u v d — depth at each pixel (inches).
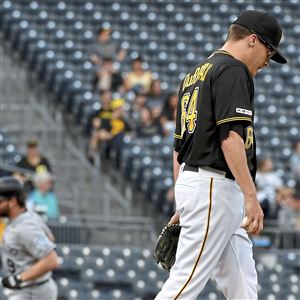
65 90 2391.7
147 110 2288.4
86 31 2672.2
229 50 733.9
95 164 2223.2
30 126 2386.8
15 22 2640.3
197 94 721.0
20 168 1921.8
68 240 1862.7
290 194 2026.3
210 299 1790.1
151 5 2883.9
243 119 701.3
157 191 2119.8
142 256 1863.9
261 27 729.6
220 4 2955.2
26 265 1099.9
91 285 1824.6
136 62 2434.8
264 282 1891.0
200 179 717.9
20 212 1099.9
